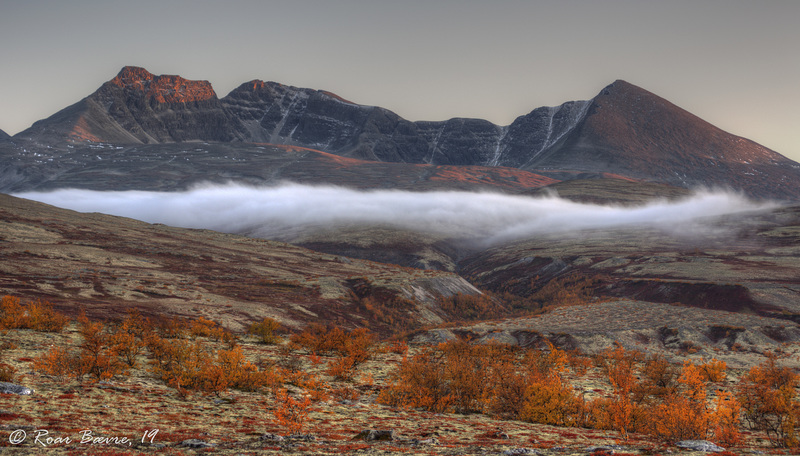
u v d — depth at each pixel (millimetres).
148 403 22109
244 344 50250
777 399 26312
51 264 103375
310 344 50438
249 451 15352
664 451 17328
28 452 13695
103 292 85688
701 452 17266
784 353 71188
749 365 64000
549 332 81812
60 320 41906
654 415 22922
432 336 80500
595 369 49844
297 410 22078
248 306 93875
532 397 26469
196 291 100312
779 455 17953
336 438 18359
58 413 18344
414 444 17609
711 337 79688
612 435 22047
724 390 38219
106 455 13969
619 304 109438
